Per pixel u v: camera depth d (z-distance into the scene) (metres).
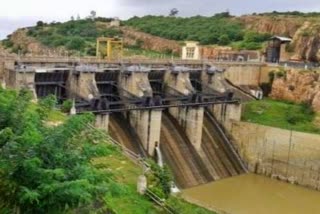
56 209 17.69
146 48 176.12
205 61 94.56
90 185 17.78
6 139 18.44
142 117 71.69
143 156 70.50
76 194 17.03
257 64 105.69
